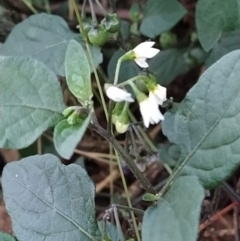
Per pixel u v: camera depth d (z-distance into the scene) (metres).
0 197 0.21
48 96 0.11
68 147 0.10
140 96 0.11
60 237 0.12
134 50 0.12
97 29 0.16
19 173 0.12
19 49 0.17
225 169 0.11
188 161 0.12
